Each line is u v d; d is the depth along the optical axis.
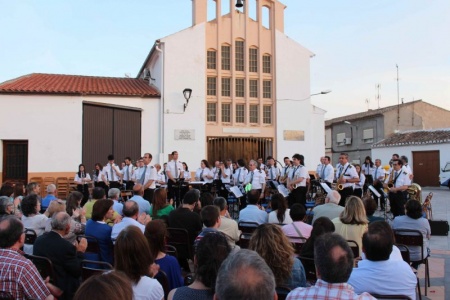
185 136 19.44
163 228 4.33
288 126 20.97
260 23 21.06
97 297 1.77
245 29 20.81
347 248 2.76
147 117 19.22
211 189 14.96
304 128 21.19
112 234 5.82
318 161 21.77
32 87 17.55
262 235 3.63
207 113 20.22
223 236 3.15
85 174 15.57
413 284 3.64
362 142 39.69
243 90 20.70
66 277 4.50
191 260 7.12
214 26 20.47
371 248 3.63
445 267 7.62
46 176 17.14
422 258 6.10
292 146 20.92
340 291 2.70
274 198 7.26
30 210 6.46
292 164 13.42
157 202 7.46
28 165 17.03
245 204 13.74
